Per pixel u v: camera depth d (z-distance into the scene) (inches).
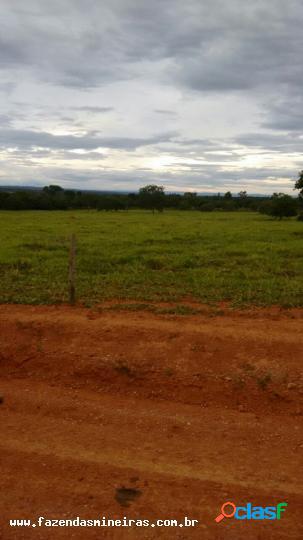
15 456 143.4
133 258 533.6
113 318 262.1
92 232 938.1
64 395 191.8
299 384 188.1
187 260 508.1
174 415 174.2
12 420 169.2
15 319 254.7
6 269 455.2
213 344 219.0
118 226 1141.1
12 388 198.8
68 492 125.3
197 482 130.7
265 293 335.9
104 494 124.5
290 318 269.4
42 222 1305.4
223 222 1448.1
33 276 409.7
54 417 171.8
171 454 145.6
